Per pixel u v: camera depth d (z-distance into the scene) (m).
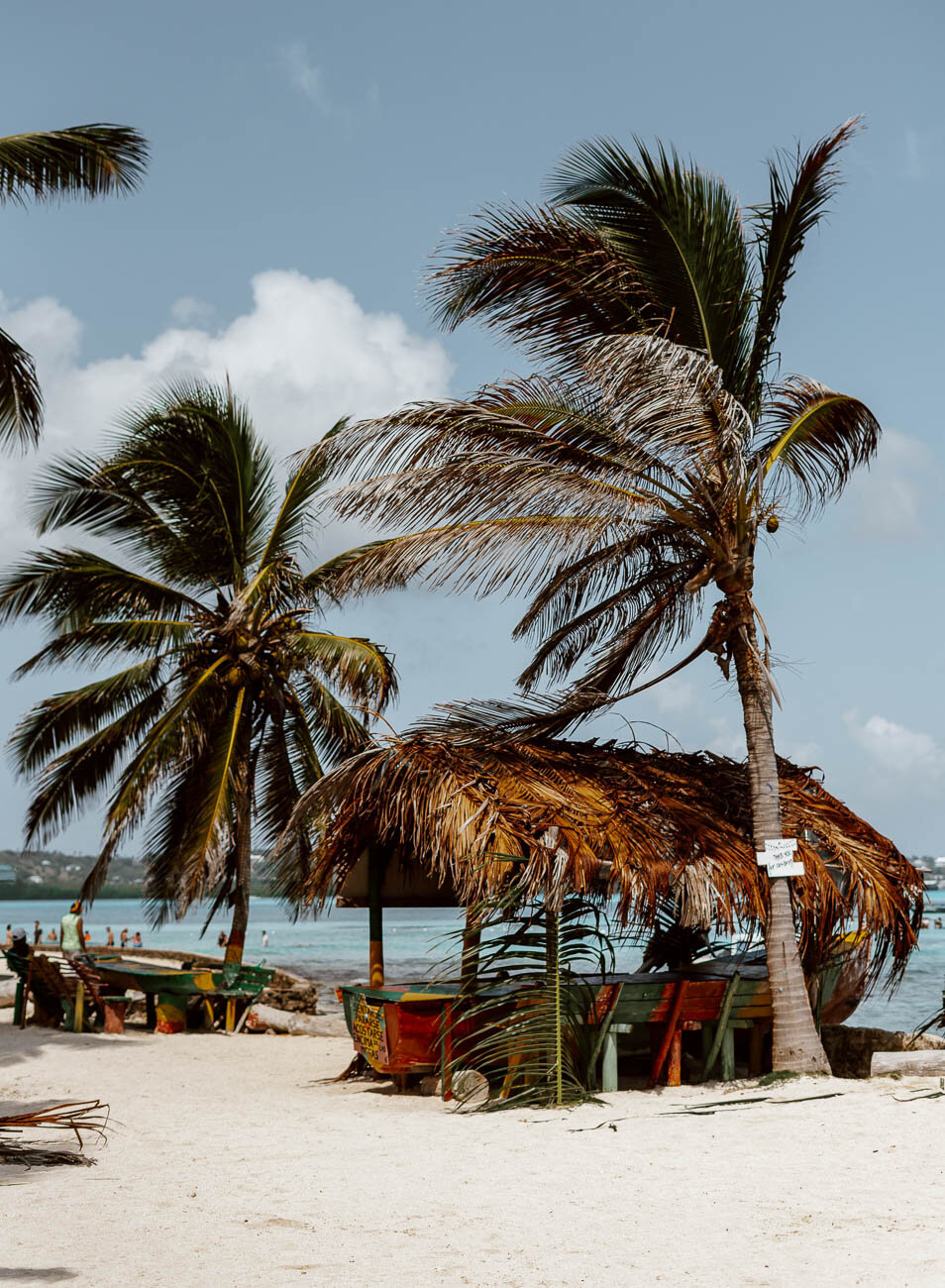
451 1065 10.37
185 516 20.45
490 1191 6.74
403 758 10.96
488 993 10.88
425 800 10.63
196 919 132.00
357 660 18.89
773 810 11.56
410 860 12.81
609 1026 10.88
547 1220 6.03
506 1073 10.94
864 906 11.49
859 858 12.01
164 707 19.94
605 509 11.28
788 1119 8.88
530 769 11.62
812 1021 11.23
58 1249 5.41
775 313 12.58
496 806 10.49
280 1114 10.17
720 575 12.03
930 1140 7.80
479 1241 5.61
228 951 18.72
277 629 20.09
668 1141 8.20
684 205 12.11
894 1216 5.89
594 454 11.88
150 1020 18.17
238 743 19.55
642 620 13.54
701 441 10.90
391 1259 5.30
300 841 19.12
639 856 10.39
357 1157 7.84
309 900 12.23
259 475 21.03
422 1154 7.92
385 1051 11.27
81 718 19.70
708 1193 6.58
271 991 24.06
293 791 20.61
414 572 11.73
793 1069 11.02
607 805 11.12
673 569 12.85
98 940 75.81
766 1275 4.94
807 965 12.12
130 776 17.69
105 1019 17.23
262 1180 7.07
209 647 20.00
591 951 10.65
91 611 19.72
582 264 12.24
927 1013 26.73
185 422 19.81
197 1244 5.54
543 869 9.98
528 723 12.72
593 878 10.17
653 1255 5.32
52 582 19.11
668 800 11.74
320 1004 28.62
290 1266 5.17
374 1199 6.55
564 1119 9.45
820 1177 6.88
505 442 11.72
